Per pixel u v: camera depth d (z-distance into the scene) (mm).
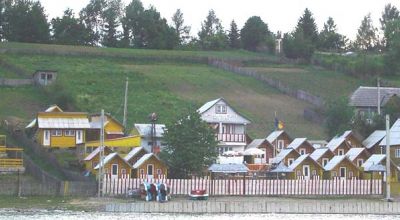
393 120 174375
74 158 146875
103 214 108438
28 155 144875
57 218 101500
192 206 116188
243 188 129625
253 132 182000
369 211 121625
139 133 153875
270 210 118500
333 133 174500
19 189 121625
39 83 197500
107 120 159375
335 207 120625
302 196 131000
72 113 156750
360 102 192375
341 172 142125
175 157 134125
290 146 154875
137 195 123062
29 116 176750
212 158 135875
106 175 128875
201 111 164000
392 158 154875
